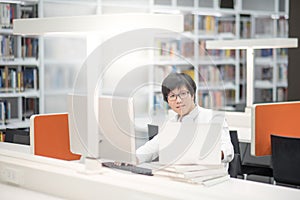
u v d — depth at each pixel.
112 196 2.12
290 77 5.98
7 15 5.54
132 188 2.05
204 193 1.98
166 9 6.59
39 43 5.66
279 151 3.76
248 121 4.95
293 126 4.38
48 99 5.90
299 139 3.63
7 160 2.63
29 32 2.42
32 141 3.34
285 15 7.81
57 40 5.85
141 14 2.13
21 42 5.64
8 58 5.54
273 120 4.24
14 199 2.31
